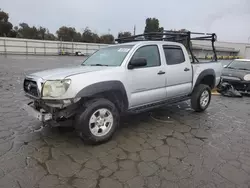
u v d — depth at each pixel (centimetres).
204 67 490
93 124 299
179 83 427
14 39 3384
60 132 349
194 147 311
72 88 268
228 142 333
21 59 2184
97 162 260
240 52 4512
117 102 336
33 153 277
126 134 355
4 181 215
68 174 232
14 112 439
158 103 398
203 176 237
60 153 280
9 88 691
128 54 343
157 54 385
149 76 359
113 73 311
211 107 559
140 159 271
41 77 287
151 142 325
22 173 231
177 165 259
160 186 216
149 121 428
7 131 345
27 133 341
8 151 279
